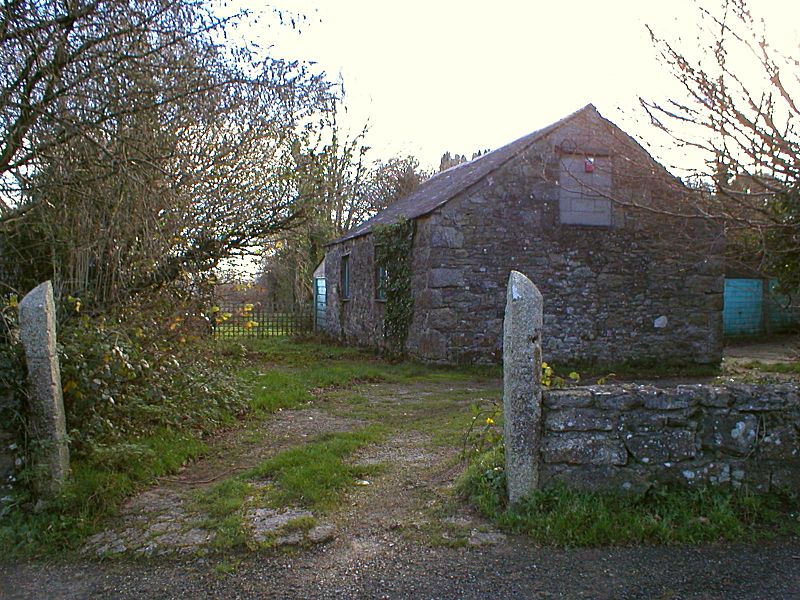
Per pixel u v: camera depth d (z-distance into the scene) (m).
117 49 5.75
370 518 4.39
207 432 6.84
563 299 13.23
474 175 13.55
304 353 15.40
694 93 5.50
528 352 4.20
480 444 5.51
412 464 5.68
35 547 3.96
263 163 8.34
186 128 6.96
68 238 6.42
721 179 5.49
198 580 3.58
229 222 8.19
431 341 12.64
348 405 8.71
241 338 17.72
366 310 16.31
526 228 12.98
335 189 9.55
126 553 3.89
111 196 6.33
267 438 6.76
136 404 6.09
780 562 3.65
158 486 5.13
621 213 13.49
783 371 13.46
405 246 13.76
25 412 4.36
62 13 5.50
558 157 13.05
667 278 13.84
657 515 4.09
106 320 6.39
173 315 7.27
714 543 3.87
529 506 4.14
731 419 4.29
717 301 14.09
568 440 4.21
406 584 3.49
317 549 3.92
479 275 12.77
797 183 5.19
